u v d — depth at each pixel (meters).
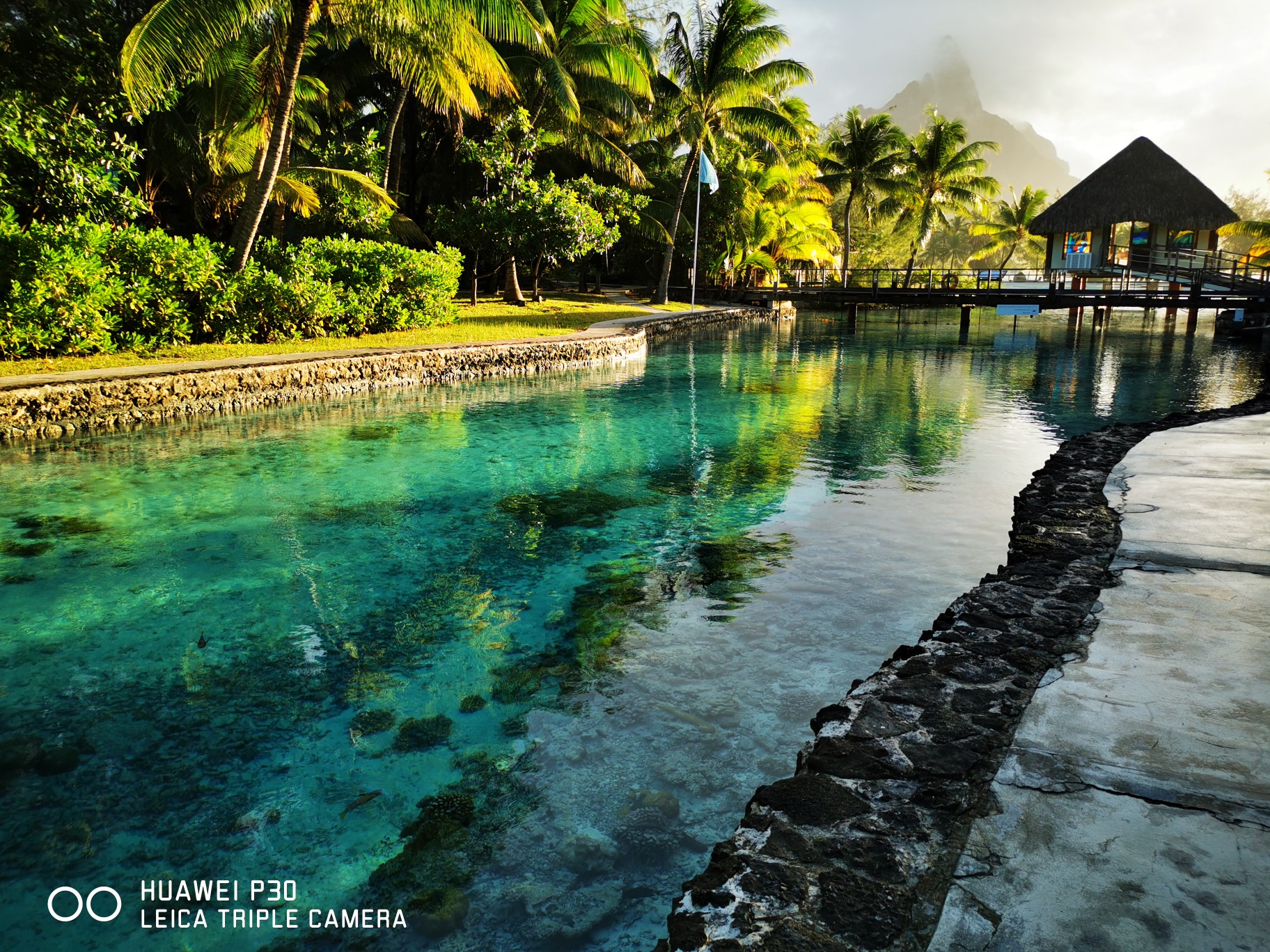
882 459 8.88
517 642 4.42
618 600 4.99
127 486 7.63
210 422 10.78
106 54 13.93
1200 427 8.45
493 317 21.81
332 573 5.49
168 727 3.59
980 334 29.17
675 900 2.18
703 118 28.30
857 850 2.18
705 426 10.91
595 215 23.47
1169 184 28.61
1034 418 11.62
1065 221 30.14
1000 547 5.86
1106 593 3.82
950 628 3.63
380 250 17.70
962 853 2.07
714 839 2.75
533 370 16.31
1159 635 3.28
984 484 7.76
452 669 4.11
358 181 18.39
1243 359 20.34
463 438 10.01
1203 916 1.78
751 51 27.20
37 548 5.92
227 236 22.59
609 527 6.46
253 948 2.33
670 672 4.01
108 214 14.41
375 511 6.92
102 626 4.65
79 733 3.54
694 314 26.77
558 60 22.14
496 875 2.60
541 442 9.80
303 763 3.29
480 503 7.16
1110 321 37.09
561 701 3.74
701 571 5.47
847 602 4.86
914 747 2.68
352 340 15.94
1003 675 3.15
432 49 16.31
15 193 12.64
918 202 44.62
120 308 12.61
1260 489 5.65
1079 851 2.03
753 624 4.57
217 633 4.56
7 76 12.71
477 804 2.98
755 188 35.62
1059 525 5.15
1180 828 2.08
